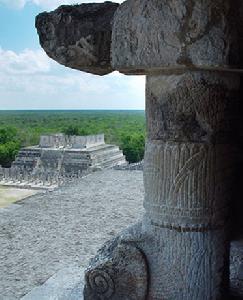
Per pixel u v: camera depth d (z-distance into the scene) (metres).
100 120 111.56
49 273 6.87
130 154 47.38
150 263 3.47
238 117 3.63
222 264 3.46
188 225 3.32
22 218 9.95
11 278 6.71
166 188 3.35
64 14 3.56
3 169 28.83
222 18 3.03
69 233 8.82
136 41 3.23
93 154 32.81
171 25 3.07
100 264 3.59
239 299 3.57
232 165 3.56
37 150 34.22
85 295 3.71
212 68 3.11
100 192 12.58
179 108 3.27
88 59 3.57
